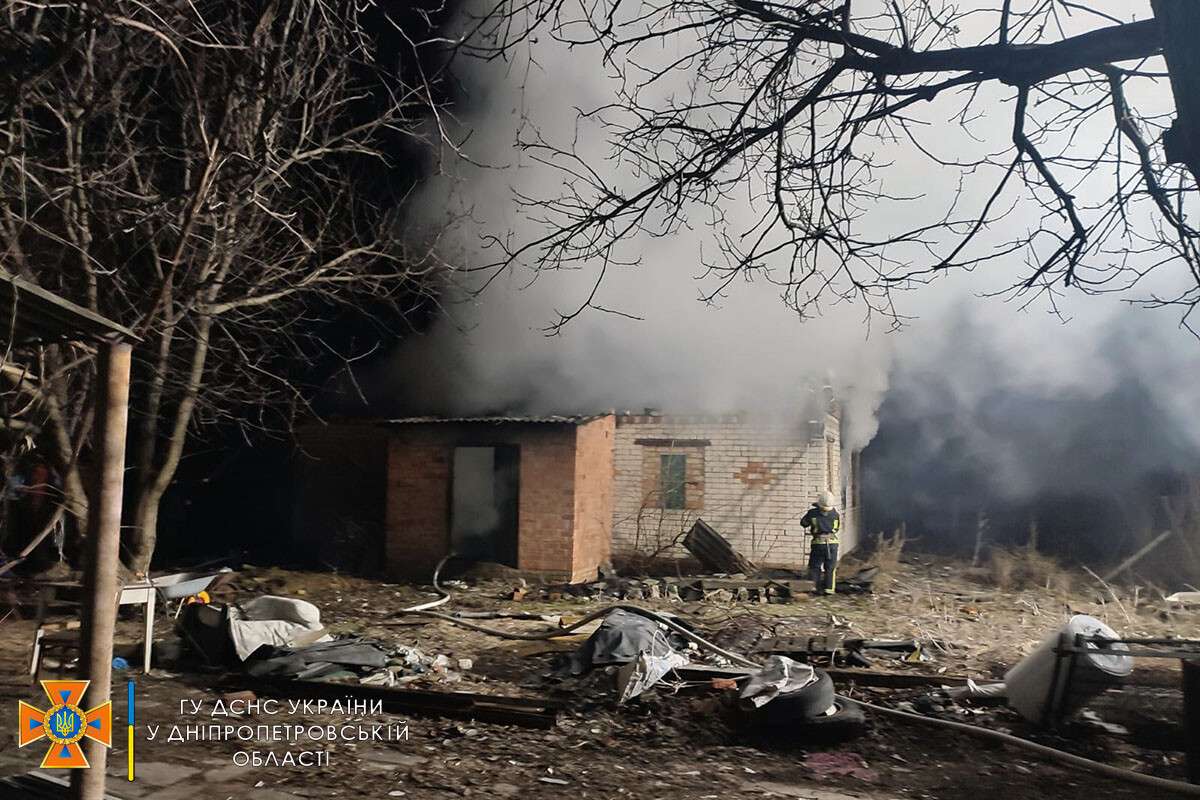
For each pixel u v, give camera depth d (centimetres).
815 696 638
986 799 525
